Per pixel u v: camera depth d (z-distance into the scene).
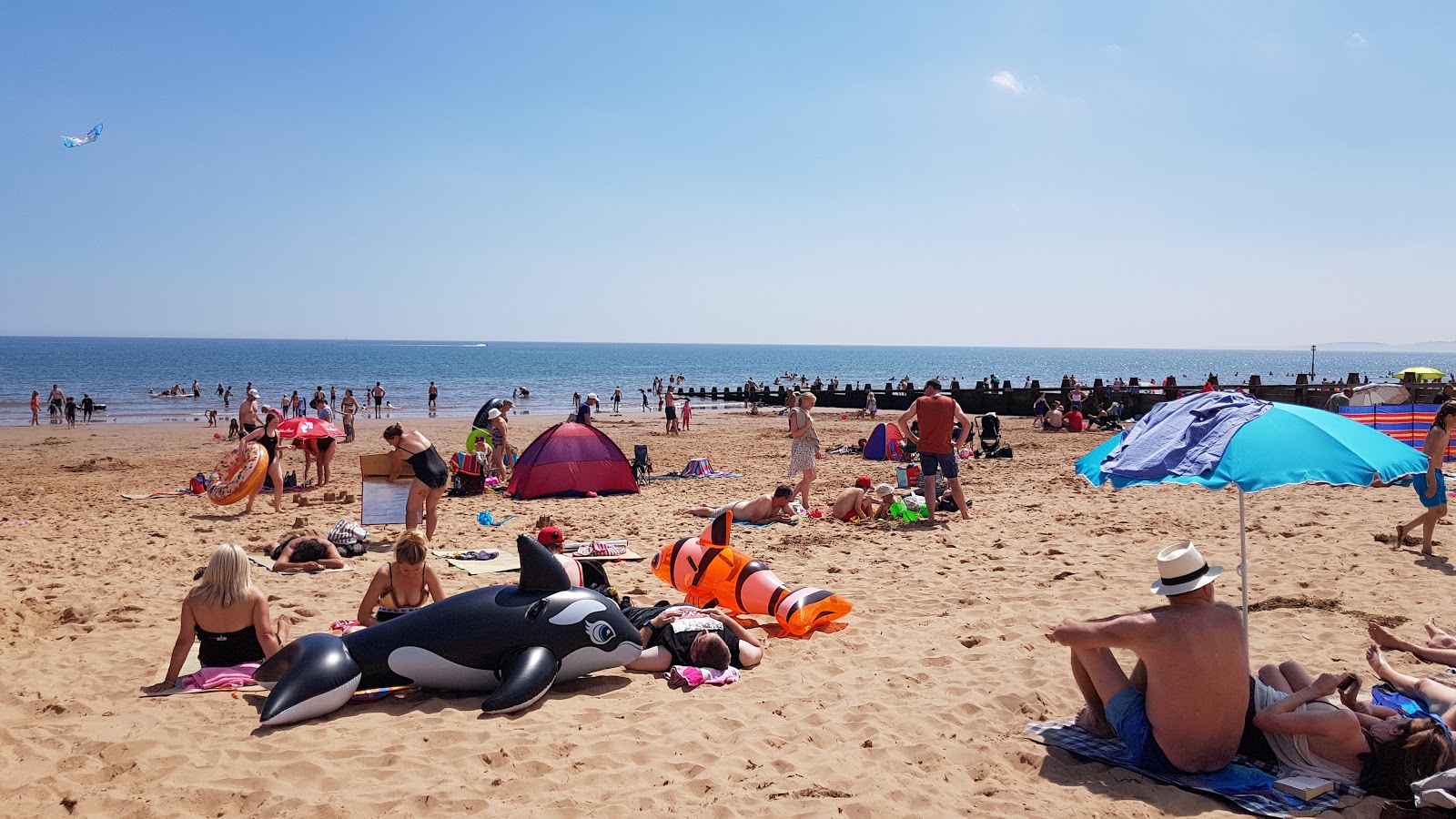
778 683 5.41
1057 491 13.67
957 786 4.05
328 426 15.55
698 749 4.38
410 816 3.65
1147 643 4.02
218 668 5.40
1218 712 3.98
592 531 11.07
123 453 23.31
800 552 9.44
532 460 14.30
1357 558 8.45
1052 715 4.90
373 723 4.68
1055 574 8.12
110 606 7.26
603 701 5.09
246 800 3.78
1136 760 4.17
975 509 12.14
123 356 150.25
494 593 5.29
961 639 6.29
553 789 3.94
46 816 3.62
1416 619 6.56
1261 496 12.52
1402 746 3.78
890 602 7.42
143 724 4.61
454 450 24.28
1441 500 8.40
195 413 41.56
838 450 21.80
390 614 5.76
